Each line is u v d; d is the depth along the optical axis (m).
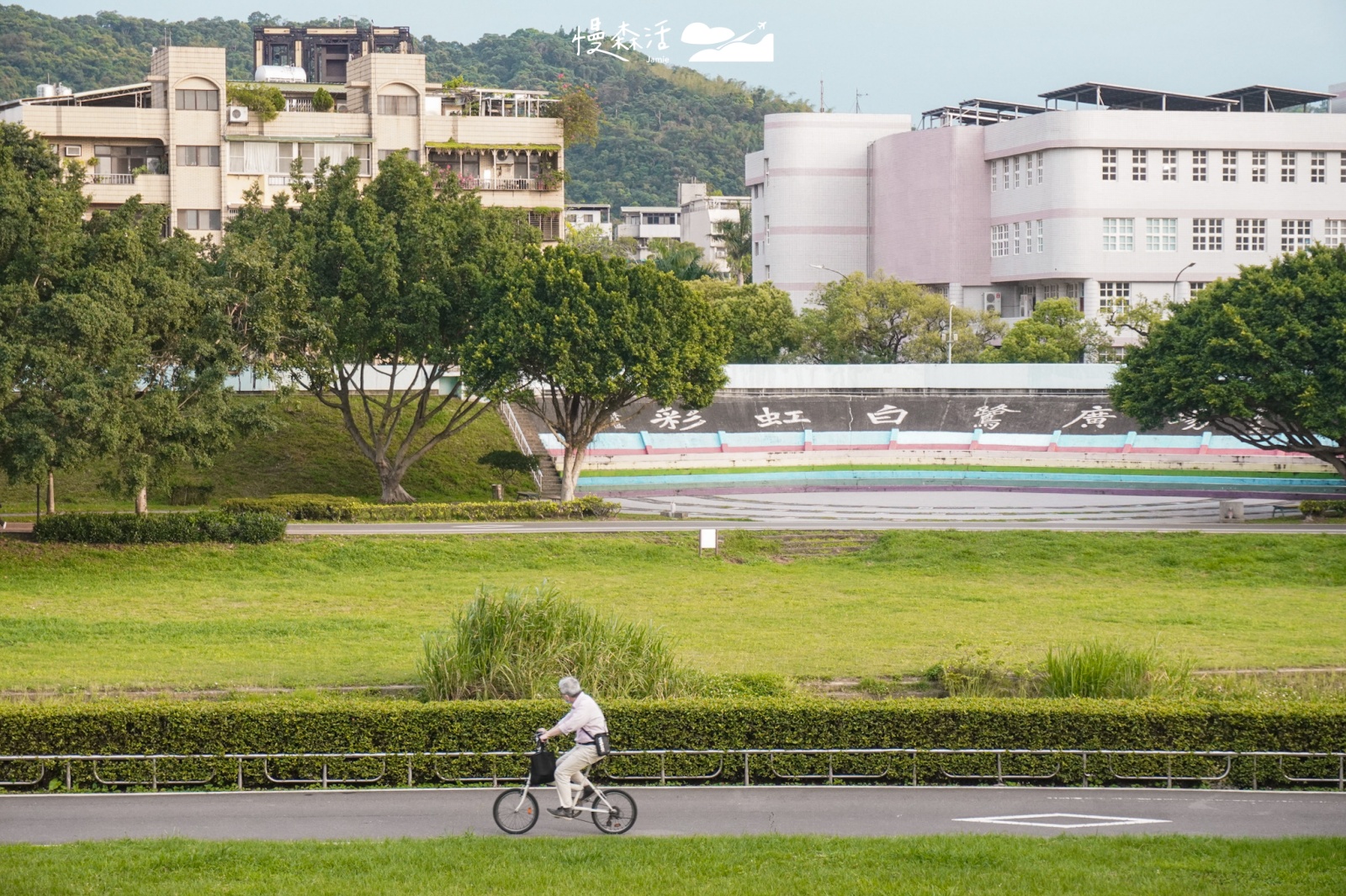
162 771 31.17
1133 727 31.97
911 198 169.88
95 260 66.69
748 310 139.00
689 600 58.56
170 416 66.06
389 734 31.81
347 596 59.19
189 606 56.53
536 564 66.62
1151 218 151.00
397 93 125.56
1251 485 102.62
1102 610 56.41
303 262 81.94
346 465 92.38
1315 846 25.19
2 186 63.59
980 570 66.75
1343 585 63.56
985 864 23.92
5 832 27.41
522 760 31.61
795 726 32.12
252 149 122.19
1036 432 114.12
